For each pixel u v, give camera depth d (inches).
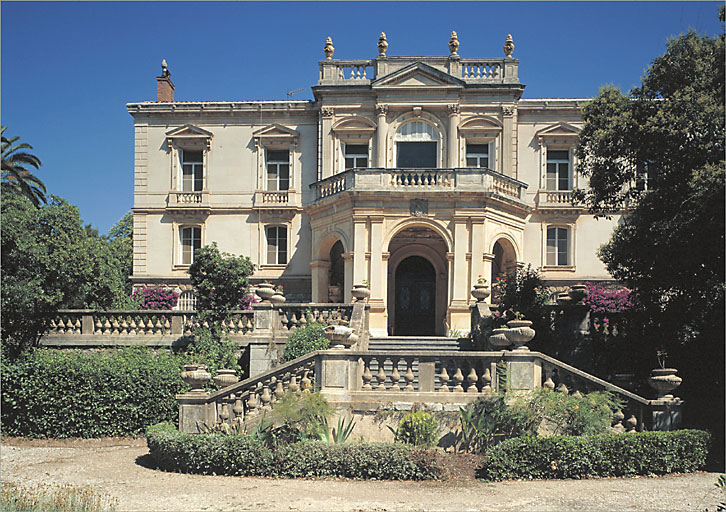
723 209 610.9
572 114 1210.0
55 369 716.7
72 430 709.9
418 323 1161.4
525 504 425.7
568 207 1183.6
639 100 749.9
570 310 780.0
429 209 984.3
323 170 1192.2
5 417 719.1
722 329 711.7
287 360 747.4
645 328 781.9
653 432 531.5
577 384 575.2
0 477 518.0
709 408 650.8
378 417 567.8
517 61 1182.9
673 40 724.7
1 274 824.9
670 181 716.7
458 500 434.0
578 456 499.5
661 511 411.5
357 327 774.5
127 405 711.7
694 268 716.7
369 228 986.1
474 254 975.0
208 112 1243.2
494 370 569.9
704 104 668.1
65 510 410.0
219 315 860.0
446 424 560.4
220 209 1231.5
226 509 411.5
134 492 456.1
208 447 514.9
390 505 421.7
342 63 1203.9
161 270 1229.1
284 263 1229.7
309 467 497.7
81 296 903.1
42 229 884.6
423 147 1182.3
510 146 1173.7
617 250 792.9
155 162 1248.2
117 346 862.5
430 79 1170.0
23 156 1499.8
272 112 1238.3
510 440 510.6
